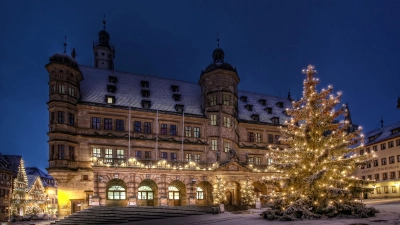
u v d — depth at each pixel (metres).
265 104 66.62
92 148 46.06
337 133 25.78
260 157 58.28
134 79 56.31
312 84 26.50
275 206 24.94
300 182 24.78
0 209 64.19
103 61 67.62
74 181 44.53
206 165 47.56
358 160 24.45
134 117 49.47
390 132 59.06
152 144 49.44
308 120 25.66
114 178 41.25
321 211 22.86
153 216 32.09
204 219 26.72
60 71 45.44
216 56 57.31
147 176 42.97
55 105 44.25
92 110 47.25
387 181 56.66
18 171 81.69
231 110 53.88
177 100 55.22
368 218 20.77
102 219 32.25
